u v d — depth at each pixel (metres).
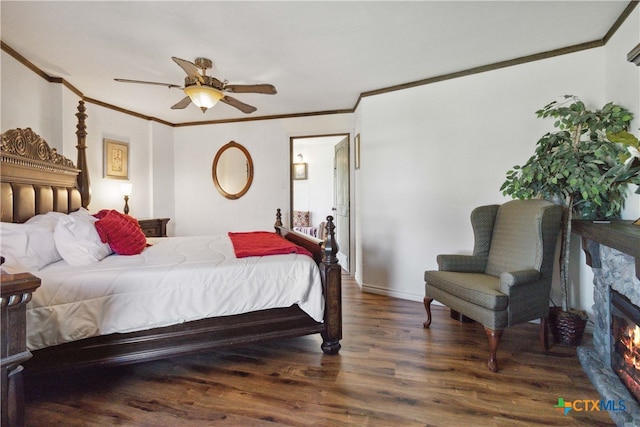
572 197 2.28
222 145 4.82
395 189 3.43
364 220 3.66
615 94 2.26
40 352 1.62
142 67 2.88
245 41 2.43
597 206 2.21
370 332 2.49
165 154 4.83
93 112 3.83
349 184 4.37
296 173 6.75
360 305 3.17
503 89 2.81
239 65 2.86
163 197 4.79
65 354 1.66
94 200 3.87
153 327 1.77
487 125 2.90
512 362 2.01
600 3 2.00
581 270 2.52
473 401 1.63
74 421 1.49
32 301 1.55
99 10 2.03
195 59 2.71
